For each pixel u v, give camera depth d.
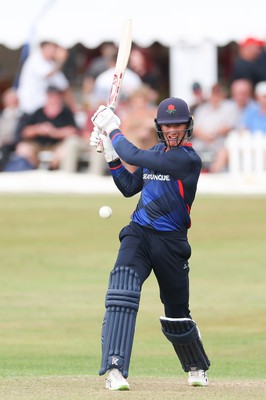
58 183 78.12
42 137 82.38
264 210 68.56
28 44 83.19
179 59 88.00
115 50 84.56
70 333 40.59
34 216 66.94
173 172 26.36
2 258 55.62
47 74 82.25
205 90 88.00
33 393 25.36
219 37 83.62
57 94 81.94
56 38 82.69
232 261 54.41
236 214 67.25
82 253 56.88
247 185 77.94
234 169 80.81
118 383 25.89
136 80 81.19
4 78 96.19
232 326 41.47
